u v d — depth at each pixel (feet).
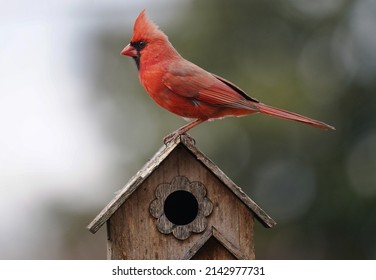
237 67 52.47
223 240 22.07
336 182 50.16
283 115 24.32
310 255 50.60
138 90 51.34
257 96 50.26
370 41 51.72
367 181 50.39
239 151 49.42
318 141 50.29
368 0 52.16
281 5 53.36
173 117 49.57
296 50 52.60
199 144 48.93
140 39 25.17
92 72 53.72
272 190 49.73
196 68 24.73
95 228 21.30
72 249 51.44
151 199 21.94
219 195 22.24
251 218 22.34
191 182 22.13
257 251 50.57
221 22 53.52
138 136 50.37
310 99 50.90
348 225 50.26
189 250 21.91
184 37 53.67
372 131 51.21
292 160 49.90
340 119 51.13
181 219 24.22
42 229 51.78
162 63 24.71
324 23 52.65
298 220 49.96
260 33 53.06
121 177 50.06
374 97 51.37
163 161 22.02
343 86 51.44
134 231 21.77
